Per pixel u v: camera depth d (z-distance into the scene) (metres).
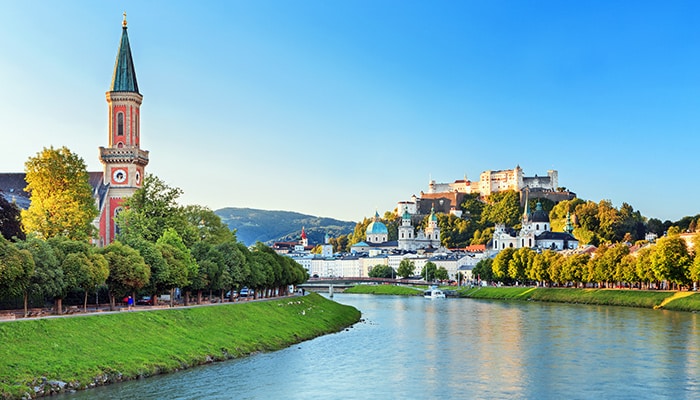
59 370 105.88
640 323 197.75
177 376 118.81
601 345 156.38
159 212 192.50
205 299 199.38
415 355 146.00
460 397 108.38
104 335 123.38
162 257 160.25
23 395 96.38
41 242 130.00
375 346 159.62
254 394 108.56
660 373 124.50
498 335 178.25
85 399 99.31
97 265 136.75
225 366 130.12
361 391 112.12
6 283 113.69
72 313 135.12
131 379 114.00
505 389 113.56
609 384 116.44
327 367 131.50
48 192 173.50
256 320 172.88
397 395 109.56
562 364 134.00
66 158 177.62
